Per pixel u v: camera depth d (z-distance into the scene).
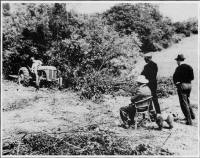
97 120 9.29
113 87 12.16
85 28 13.95
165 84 12.13
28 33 14.01
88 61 12.91
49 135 8.19
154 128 8.67
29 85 12.66
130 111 8.54
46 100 10.84
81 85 12.03
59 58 13.22
